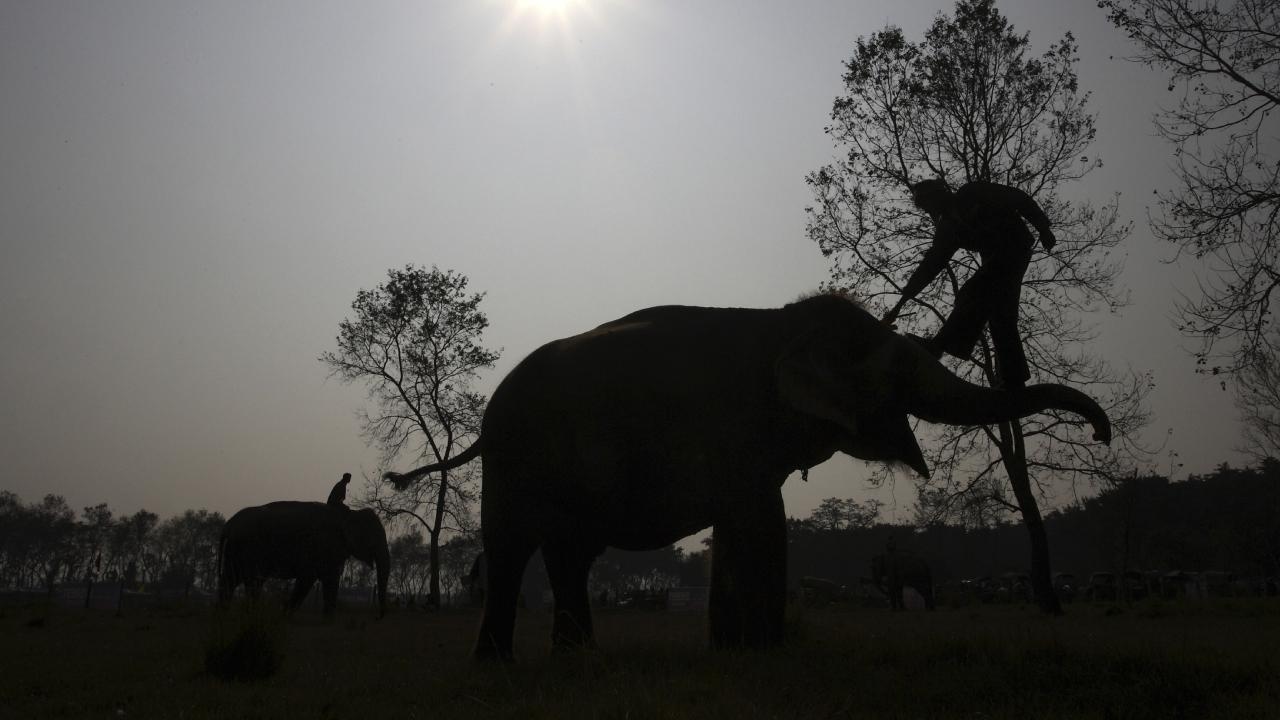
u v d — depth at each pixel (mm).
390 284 35438
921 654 5988
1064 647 5832
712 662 5852
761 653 6141
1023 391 6320
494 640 7082
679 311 7281
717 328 6984
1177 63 16469
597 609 31234
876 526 96562
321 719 4707
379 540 20453
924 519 22062
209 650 6512
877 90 21875
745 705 4477
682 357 6789
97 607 26484
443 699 5277
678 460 6516
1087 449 20766
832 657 6141
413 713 4762
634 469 6609
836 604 32219
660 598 32406
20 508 112438
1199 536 61406
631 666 5934
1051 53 21203
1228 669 5152
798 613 7578
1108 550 53375
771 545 6461
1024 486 20031
